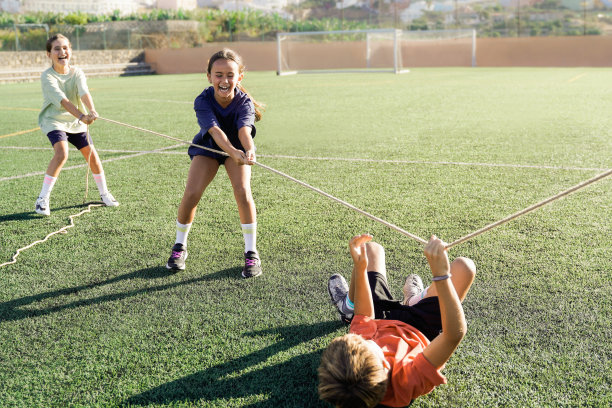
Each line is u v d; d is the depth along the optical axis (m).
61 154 4.87
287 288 3.33
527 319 2.88
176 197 5.37
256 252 3.61
